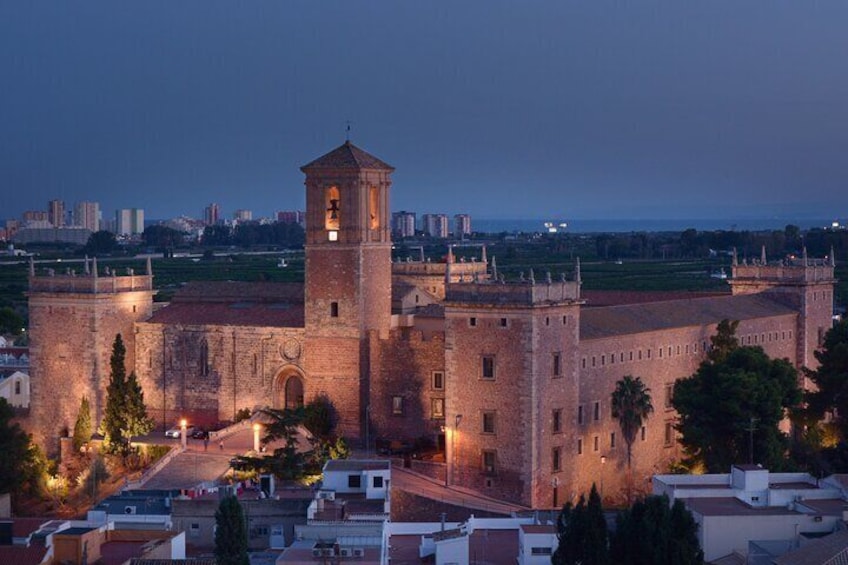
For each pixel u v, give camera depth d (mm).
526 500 183625
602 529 135375
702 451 192000
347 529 143875
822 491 160375
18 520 154125
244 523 141750
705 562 145125
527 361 183125
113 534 146375
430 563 143375
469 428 187625
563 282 189375
